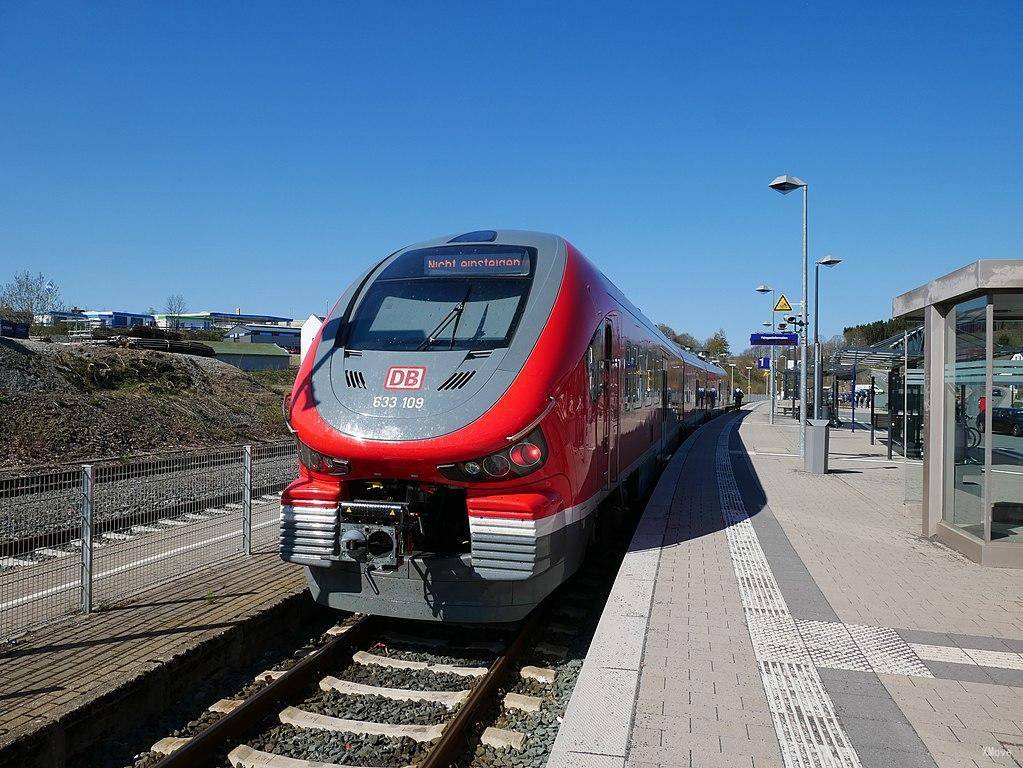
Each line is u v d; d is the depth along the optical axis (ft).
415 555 19.81
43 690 15.85
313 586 21.20
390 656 21.02
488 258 24.11
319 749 15.94
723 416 151.12
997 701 14.99
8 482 22.50
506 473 19.33
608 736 13.50
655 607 20.81
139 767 15.10
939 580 23.66
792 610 20.59
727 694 15.24
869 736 13.51
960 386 27.99
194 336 226.99
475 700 17.26
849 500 39.17
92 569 21.68
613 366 27.73
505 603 19.70
